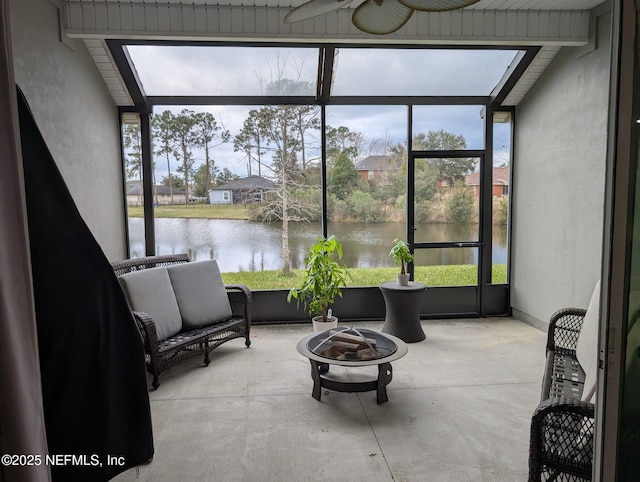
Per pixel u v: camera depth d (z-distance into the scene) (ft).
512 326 16.25
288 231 17.01
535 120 15.88
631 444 4.25
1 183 4.21
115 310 6.87
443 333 15.40
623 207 4.09
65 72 12.05
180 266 13.47
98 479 6.61
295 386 11.03
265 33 12.96
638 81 4.01
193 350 12.12
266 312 16.75
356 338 10.37
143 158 16.34
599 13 12.59
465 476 7.23
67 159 12.14
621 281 4.15
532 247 16.19
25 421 4.33
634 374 4.21
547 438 5.63
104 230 14.69
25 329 4.40
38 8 10.71
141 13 12.44
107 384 6.71
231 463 7.68
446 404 9.89
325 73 15.10
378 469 7.45
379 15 7.70
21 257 4.37
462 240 17.44
